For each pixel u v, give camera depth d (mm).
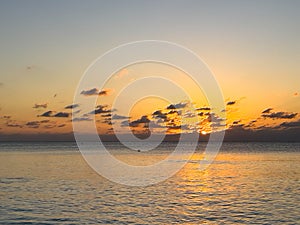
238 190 43375
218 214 31000
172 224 27969
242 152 144875
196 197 38781
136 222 28547
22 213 31172
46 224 27859
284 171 64625
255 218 29562
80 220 29094
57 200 36750
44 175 57406
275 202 35906
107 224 27922
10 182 49250
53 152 140125
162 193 41344
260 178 54531
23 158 99188
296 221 28531
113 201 36500
